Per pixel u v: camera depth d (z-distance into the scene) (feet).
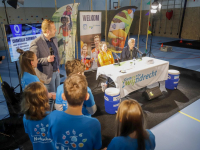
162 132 9.14
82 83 3.76
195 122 9.95
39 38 9.00
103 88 13.14
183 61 23.18
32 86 4.21
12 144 8.06
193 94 13.34
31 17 31.94
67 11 14.90
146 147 3.71
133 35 51.57
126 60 15.55
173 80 13.84
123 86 10.89
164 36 47.19
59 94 5.69
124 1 44.62
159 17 46.68
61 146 3.78
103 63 14.75
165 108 11.41
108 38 17.93
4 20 29.22
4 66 21.17
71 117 3.62
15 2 11.84
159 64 12.98
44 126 4.20
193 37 41.24
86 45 17.17
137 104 3.88
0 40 30.12
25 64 6.72
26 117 4.19
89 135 3.61
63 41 15.70
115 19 17.42
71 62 5.91
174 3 42.19
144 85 12.48
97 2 38.47
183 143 8.35
